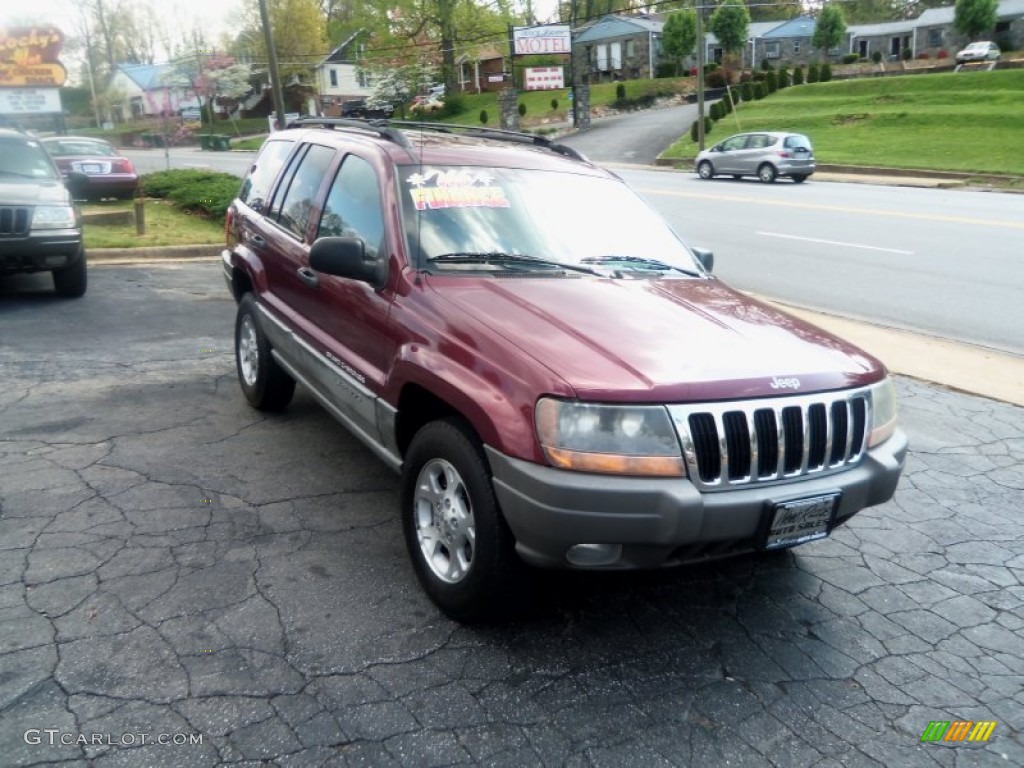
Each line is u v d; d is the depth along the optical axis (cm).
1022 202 2031
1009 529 467
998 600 394
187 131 6128
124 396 606
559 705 303
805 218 1755
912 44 6600
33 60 2281
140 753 269
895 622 372
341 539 414
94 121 7706
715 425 304
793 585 399
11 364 664
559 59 6794
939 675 336
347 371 425
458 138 499
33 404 578
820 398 326
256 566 384
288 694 300
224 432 547
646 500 294
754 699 314
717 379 309
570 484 294
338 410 450
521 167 462
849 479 332
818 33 6306
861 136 3531
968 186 2566
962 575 416
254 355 575
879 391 356
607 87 5941
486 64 7069
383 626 344
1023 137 3153
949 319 945
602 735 289
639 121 4862
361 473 493
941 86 4266
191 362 701
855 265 1259
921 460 560
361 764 270
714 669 330
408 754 275
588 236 438
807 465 323
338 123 545
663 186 2559
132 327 804
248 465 496
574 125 4716
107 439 523
